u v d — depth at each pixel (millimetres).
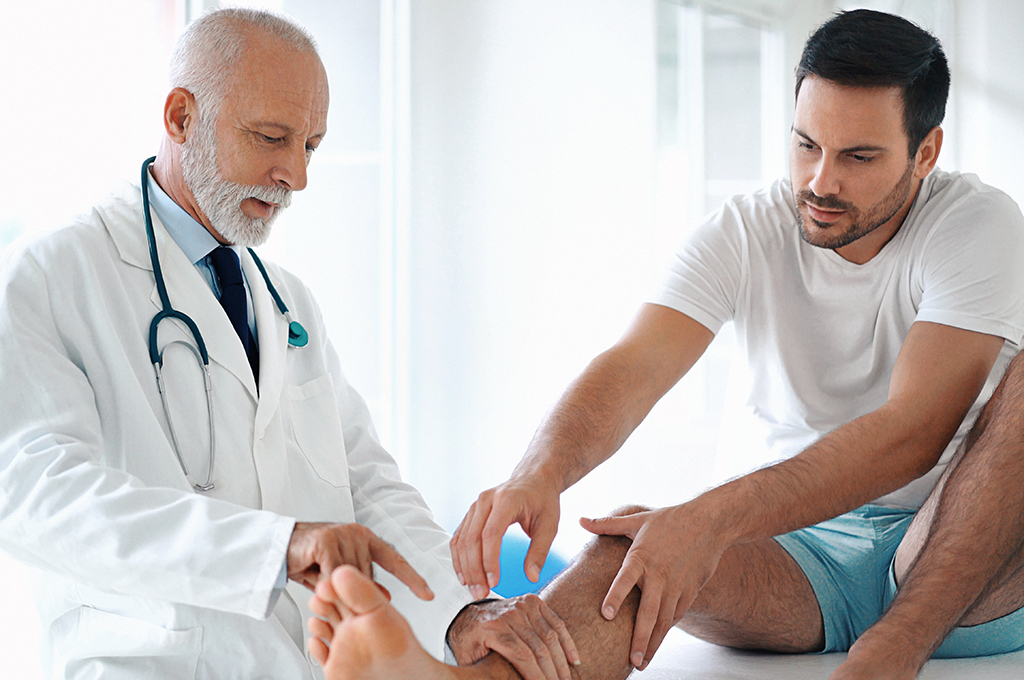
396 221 3355
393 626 853
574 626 1083
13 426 1069
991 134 2871
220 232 1285
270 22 1256
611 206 3107
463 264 3328
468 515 1122
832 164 1362
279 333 1359
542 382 3197
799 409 1547
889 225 1466
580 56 3139
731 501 1161
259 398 1256
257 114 1218
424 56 3318
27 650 2049
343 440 1434
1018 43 2824
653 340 1505
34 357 1095
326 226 3270
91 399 1132
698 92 3061
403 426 3369
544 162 3195
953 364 1325
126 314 1192
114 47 2406
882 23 1338
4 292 1124
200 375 1218
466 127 3309
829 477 1209
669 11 3041
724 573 1297
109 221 1253
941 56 1384
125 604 1136
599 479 3021
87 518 997
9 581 2094
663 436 2980
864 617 1384
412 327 3361
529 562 1104
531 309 3221
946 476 1286
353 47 3275
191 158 1253
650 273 3070
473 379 3316
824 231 1419
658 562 1100
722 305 1570
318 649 892
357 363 3355
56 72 2320
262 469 1234
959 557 1181
